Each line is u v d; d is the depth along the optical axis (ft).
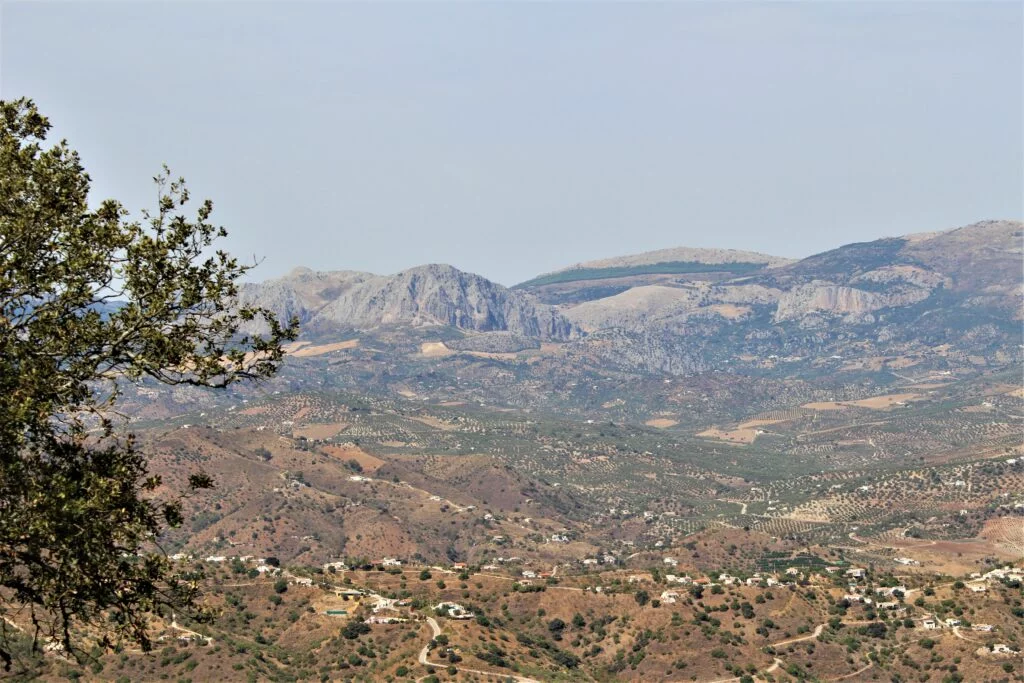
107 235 172.55
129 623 168.86
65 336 165.78
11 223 168.04
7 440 157.58
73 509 157.48
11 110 182.50
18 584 162.40
